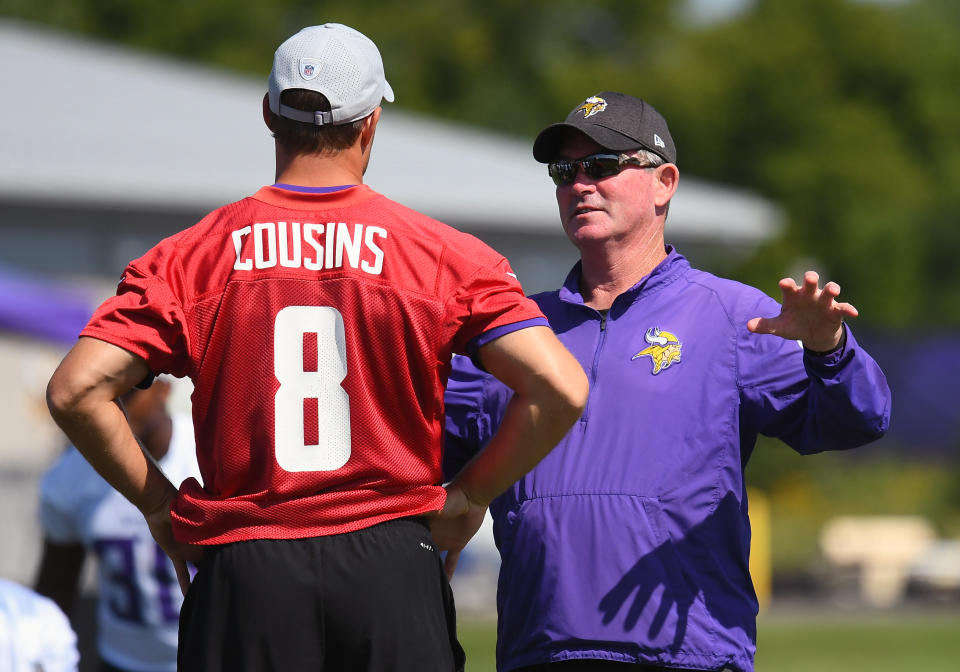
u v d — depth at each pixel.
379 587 9.95
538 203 53.25
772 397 13.06
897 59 141.88
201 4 124.44
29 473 44.72
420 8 135.62
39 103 59.75
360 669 9.92
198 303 10.20
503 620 13.48
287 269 10.23
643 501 12.85
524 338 10.24
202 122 59.59
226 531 10.08
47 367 46.69
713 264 67.25
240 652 9.88
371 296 10.15
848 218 131.75
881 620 55.88
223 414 10.14
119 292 10.32
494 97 131.12
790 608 62.38
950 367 113.69
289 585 9.87
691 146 132.25
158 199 49.91
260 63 120.38
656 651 12.63
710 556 12.88
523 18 144.50
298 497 9.99
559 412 10.26
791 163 131.62
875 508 91.31
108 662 18.08
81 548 18.47
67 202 49.41
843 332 12.09
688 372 13.14
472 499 10.73
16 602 12.44
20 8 122.31
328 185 10.60
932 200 142.75
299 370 10.11
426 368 10.23
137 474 10.32
